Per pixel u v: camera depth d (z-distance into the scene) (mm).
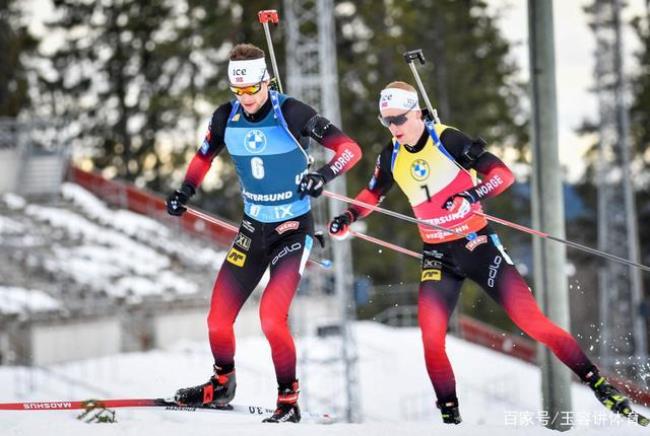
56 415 29125
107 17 125938
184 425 20594
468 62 133250
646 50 157000
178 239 91375
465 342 87750
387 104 21656
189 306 75938
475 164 21703
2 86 117000
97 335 68125
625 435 20031
